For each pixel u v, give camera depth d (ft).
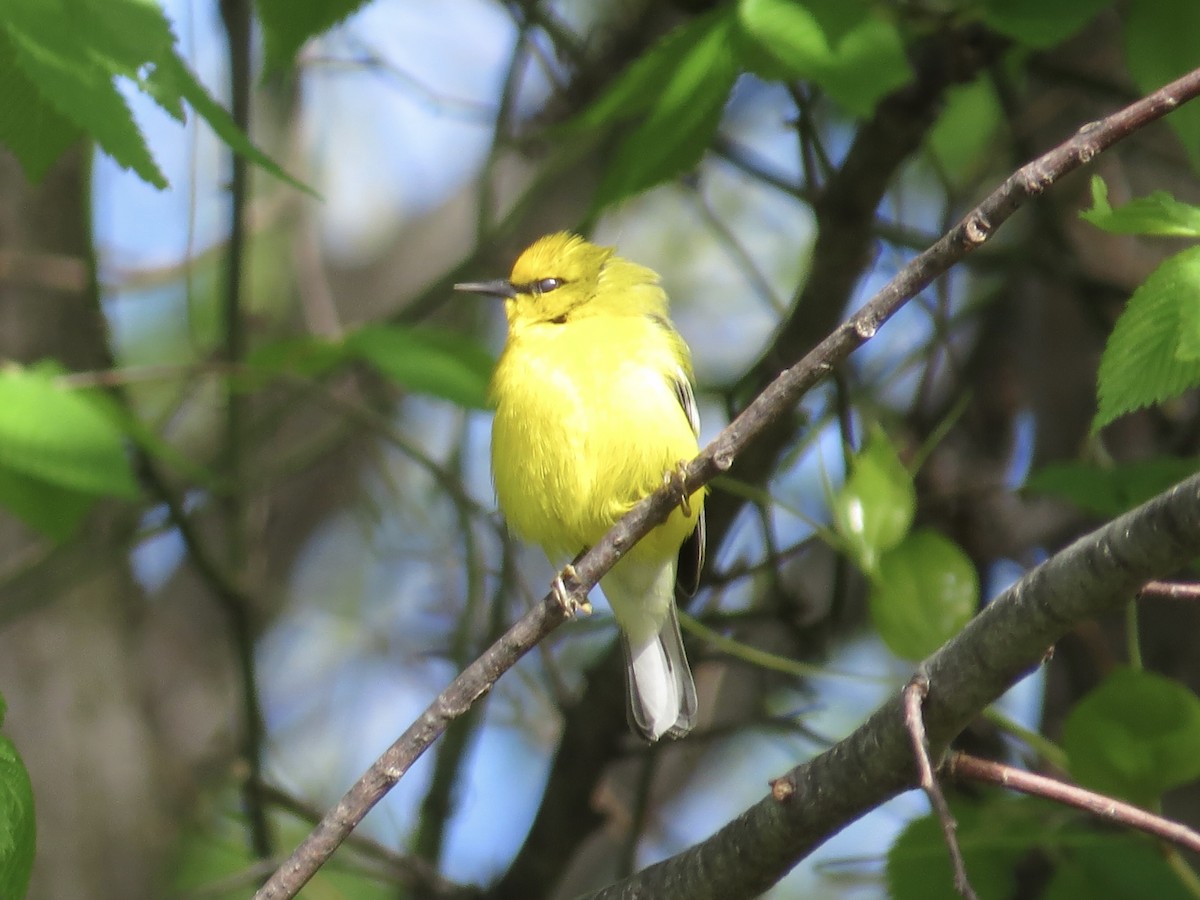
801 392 20.44
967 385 39.83
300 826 51.47
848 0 23.93
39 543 40.98
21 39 18.81
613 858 48.67
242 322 38.52
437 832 39.91
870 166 34.32
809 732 37.50
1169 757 24.66
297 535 53.78
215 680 49.75
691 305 57.62
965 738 36.22
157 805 43.96
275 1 24.99
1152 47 26.05
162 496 37.70
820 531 28.35
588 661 47.73
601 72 41.78
